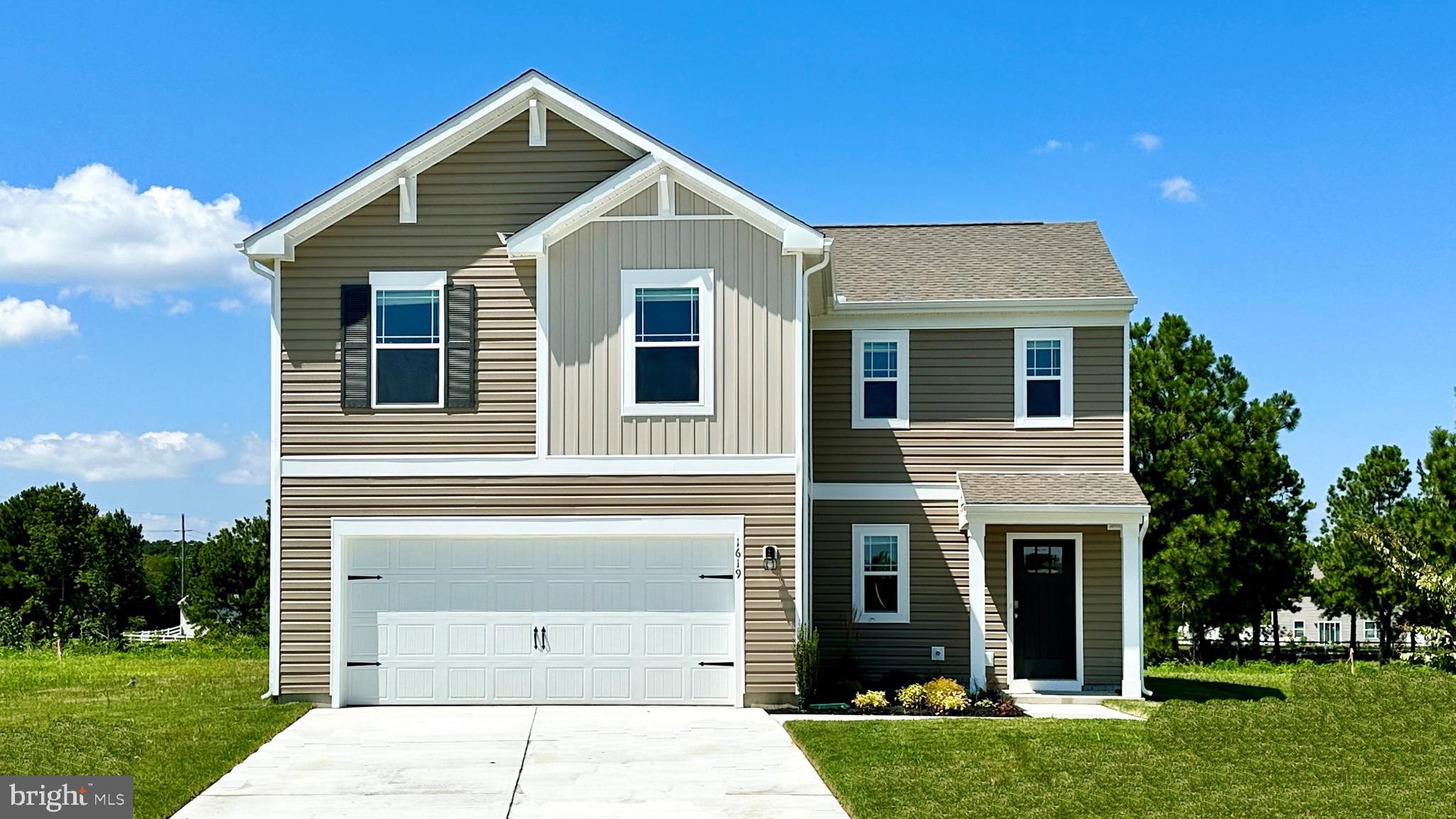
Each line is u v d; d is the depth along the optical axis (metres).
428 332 17.09
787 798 11.58
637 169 16.84
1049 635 20.06
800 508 16.72
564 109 17.31
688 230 16.92
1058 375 20.34
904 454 20.44
